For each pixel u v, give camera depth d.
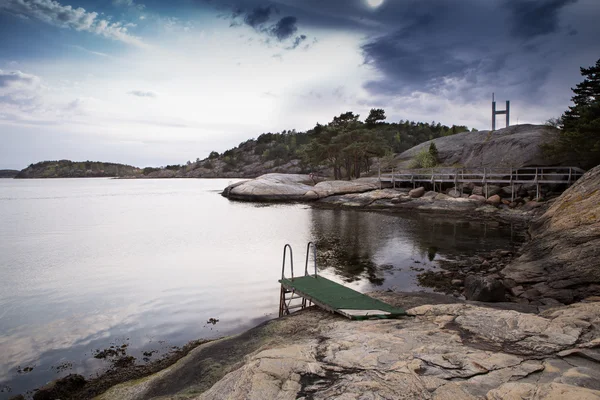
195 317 11.77
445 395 4.18
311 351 5.84
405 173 51.38
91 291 14.73
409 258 19.20
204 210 46.19
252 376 4.94
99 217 40.22
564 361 4.96
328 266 17.81
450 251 20.62
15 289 15.09
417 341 6.09
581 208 14.94
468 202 37.19
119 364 8.80
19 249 23.48
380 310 8.52
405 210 40.06
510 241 23.11
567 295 11.90
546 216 18.30
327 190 54.31
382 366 5.07
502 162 44.69
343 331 7.18
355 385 4.55
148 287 15.15
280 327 8.59
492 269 16.56
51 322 11.55
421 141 130.62
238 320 11.47
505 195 38.22
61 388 7.63
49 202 61.12
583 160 35.66
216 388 5.06
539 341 5.78
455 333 6.43
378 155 65.75
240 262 19.31
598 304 7.25
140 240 26.38
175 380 7.24
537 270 13.76
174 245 24.41
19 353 9.48
